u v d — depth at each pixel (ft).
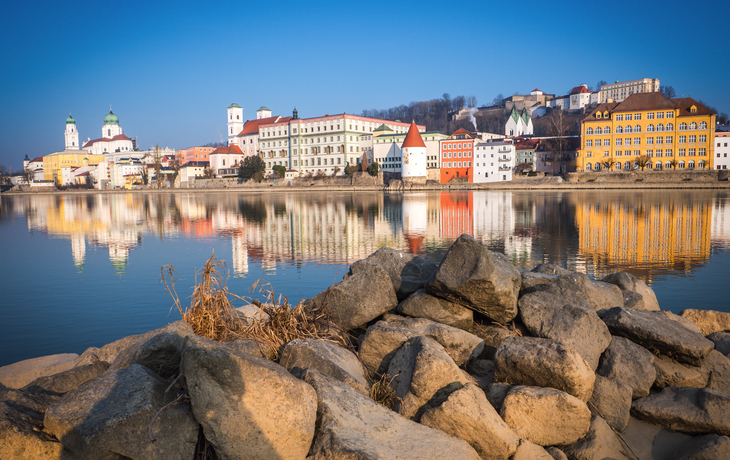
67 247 91.45
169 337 16.72
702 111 335.47
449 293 21.66
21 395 14.96
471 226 116.88
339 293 22.84
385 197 285.02
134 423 12.35
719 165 342.44
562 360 16.53
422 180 415.64
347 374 16.46
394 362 18.06
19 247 92.53
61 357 23.85
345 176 476.13
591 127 363.97
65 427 12.56
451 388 16.22
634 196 231.71
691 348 19.22
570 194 268.62
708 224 111.24
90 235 113.39
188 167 595.06
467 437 14.73
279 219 146.72
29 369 21.72
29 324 39.75
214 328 19.75
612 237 92.68
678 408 17.34
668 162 346.33
